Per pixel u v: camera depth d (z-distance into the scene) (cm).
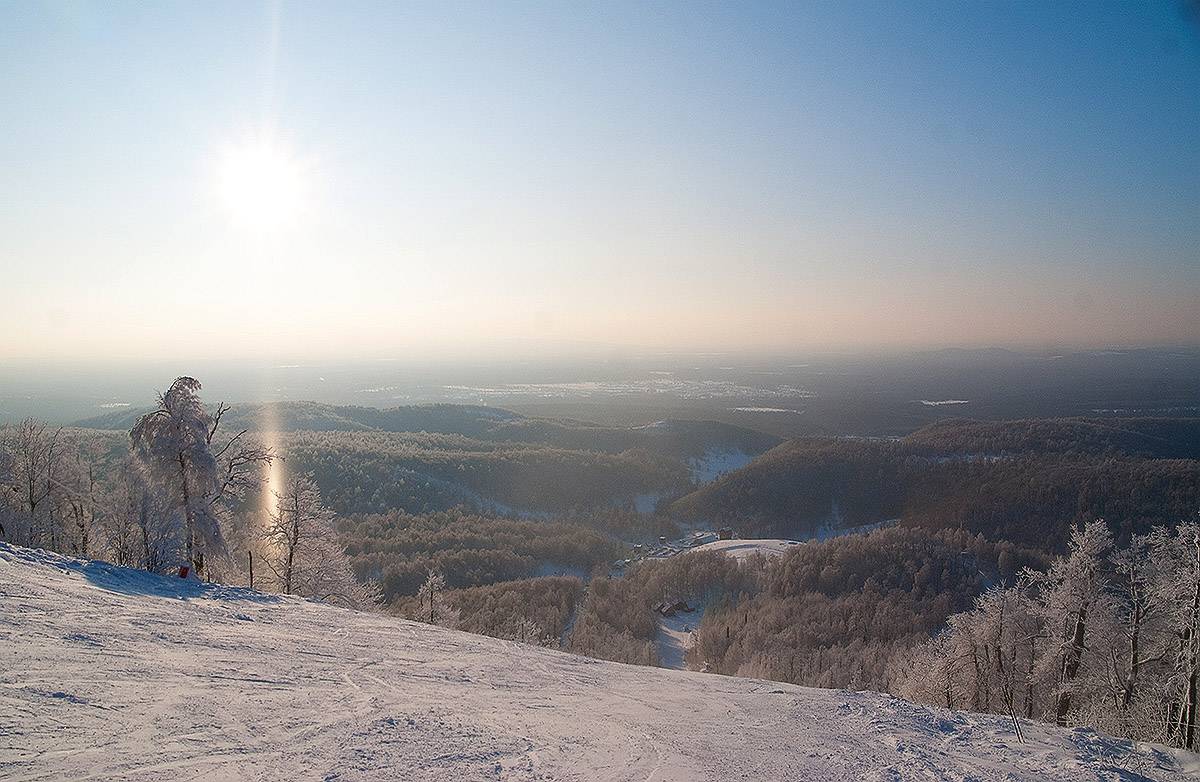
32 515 2894
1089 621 2284
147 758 607
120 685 812
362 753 700
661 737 969
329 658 1188
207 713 760
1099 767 1002
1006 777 925
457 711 940
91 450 3456
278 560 2852
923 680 2992
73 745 610
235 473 2692
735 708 1255
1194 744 1736
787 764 898
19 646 908
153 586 1614
